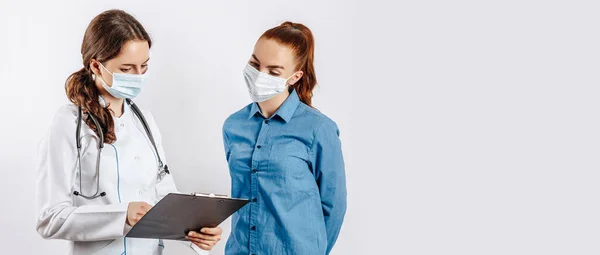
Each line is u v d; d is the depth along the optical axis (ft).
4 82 7.58
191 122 7.98
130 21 5.53
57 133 5.27
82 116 5.37
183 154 8.00
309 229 6.39
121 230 5.22
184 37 7.87
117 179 5.50
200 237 5.57
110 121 5.50
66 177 5.23
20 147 7.68
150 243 5.83
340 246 8.54
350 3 8.32
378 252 8.61
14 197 7.72
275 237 6.36
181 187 8.03
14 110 7.63
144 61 5.57
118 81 5.44
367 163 8.48
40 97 7.67
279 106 6.53
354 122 8.43
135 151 5.68
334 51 8.33
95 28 5.46
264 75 6.21
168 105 7.89
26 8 7.55
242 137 6.61
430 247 8.59
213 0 7.92
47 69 7.66
